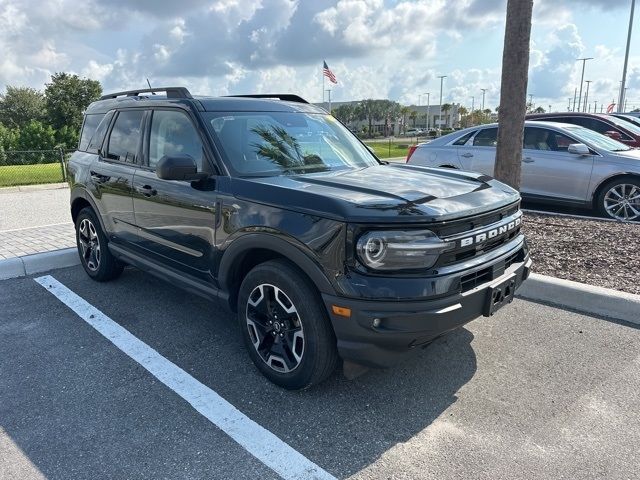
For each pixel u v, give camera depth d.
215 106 3.96
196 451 2.72
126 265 5.41
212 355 3.77
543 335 4.00
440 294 2.74
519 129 6.60
